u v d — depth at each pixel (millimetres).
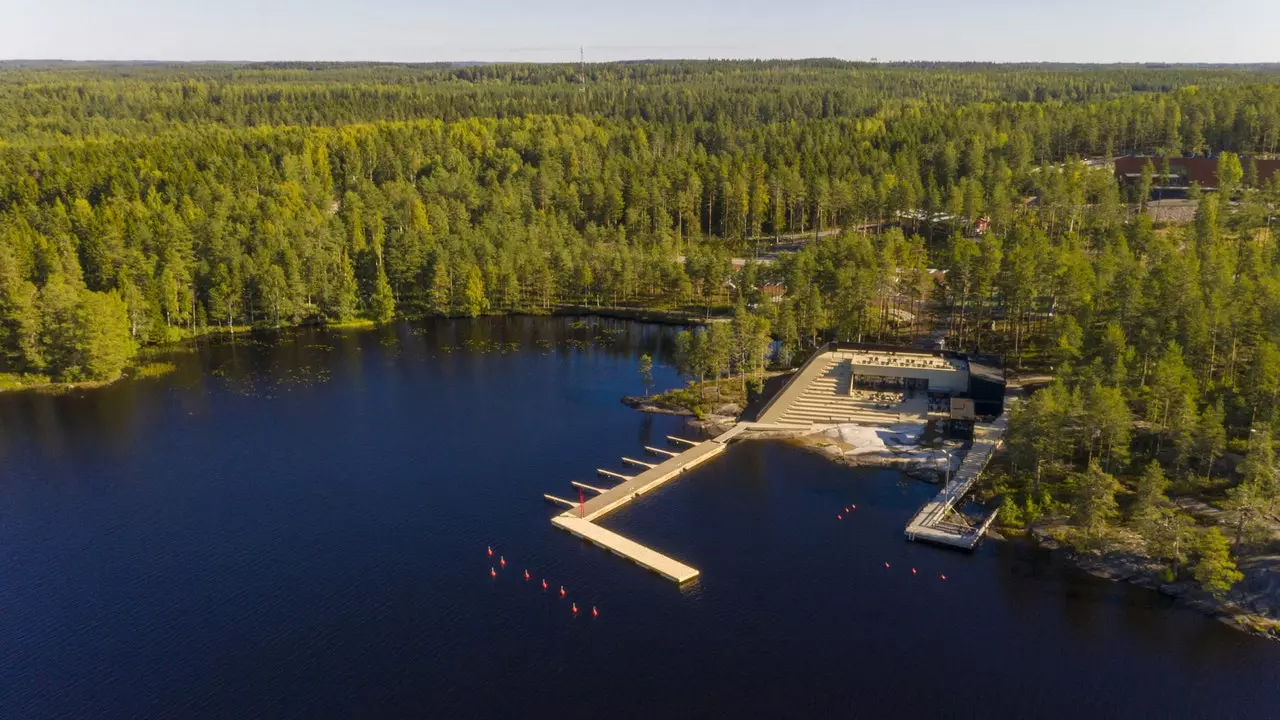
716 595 114500
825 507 138375
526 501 142000
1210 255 191500
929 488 143500
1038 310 199500
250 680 98688
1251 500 111000
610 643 105000
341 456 160375
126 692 96875
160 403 190250
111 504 140750
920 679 98250
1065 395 139375
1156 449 139625
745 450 161625
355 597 114375
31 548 126938
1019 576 117250
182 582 118000
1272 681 96000
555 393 196000
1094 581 115250
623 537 128875
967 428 160000
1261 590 107562
